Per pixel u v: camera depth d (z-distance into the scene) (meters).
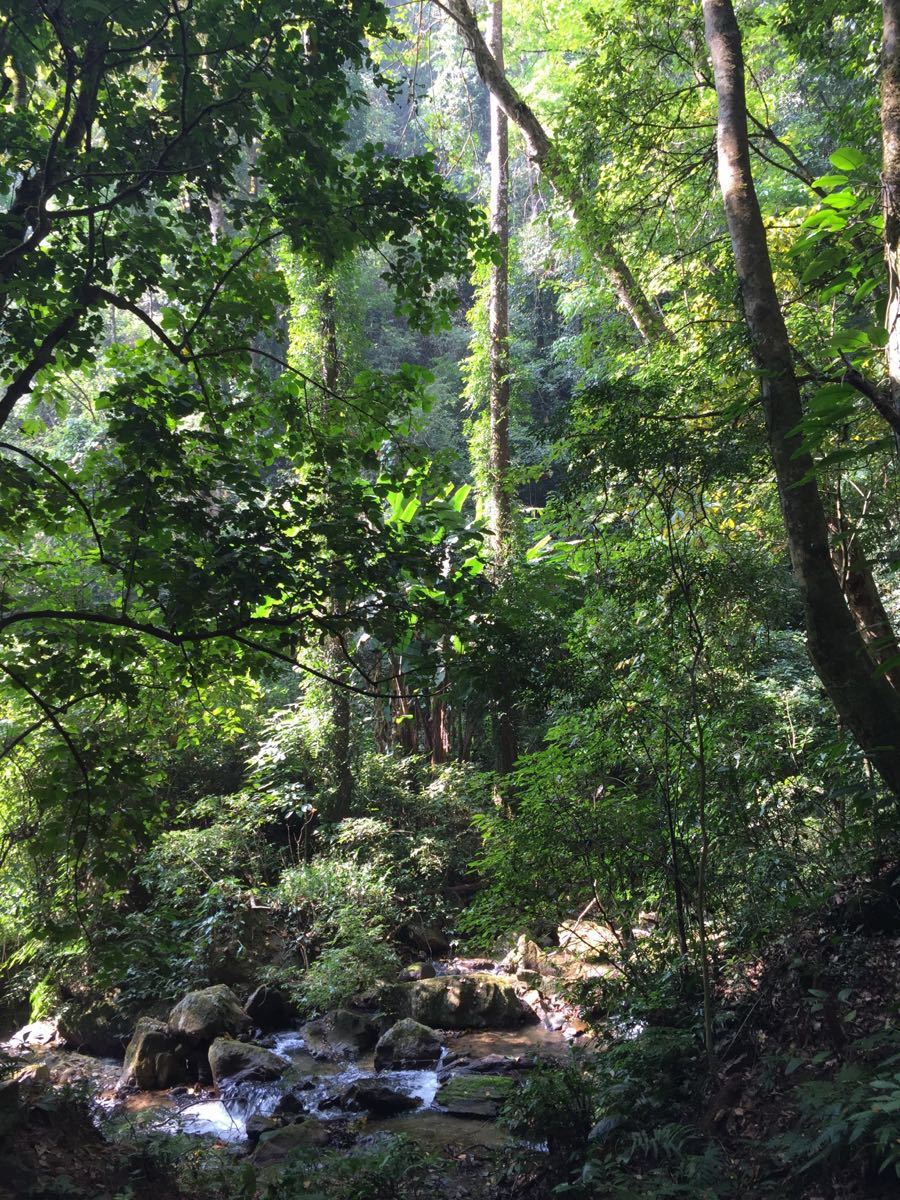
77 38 5.17
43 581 5.98
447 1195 5.28
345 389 6.98
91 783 5.41
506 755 12.45
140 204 5.74
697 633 5.85
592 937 9.00
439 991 8.98
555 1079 5.49
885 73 2.84
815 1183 3.82
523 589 6.63
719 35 5.82
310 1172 5.29
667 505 5.83
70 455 15.49
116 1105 7.60
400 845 12.16
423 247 6.17
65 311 5.45
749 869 5.81
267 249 6.57
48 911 6.88
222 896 10.32
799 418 4.93
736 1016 5.35
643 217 10.02
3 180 5.51
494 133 14.49
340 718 12.62
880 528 6.28
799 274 6.70
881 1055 4.32
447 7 11.05
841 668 4.73
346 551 5.16
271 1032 9.20
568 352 17.20
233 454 5.89
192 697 6.92
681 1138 4.50
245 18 5.30
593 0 13.09
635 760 6.50
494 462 13.83
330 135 5.82
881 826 5.32
